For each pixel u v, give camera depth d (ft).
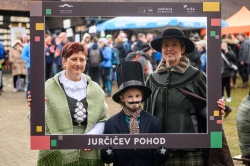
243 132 16.98
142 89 12.09
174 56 12.78
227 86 41.83
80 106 12.17
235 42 50.26
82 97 12.29
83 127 12.25
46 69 12.17
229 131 28.76
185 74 12.75
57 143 11.24
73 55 12.16
